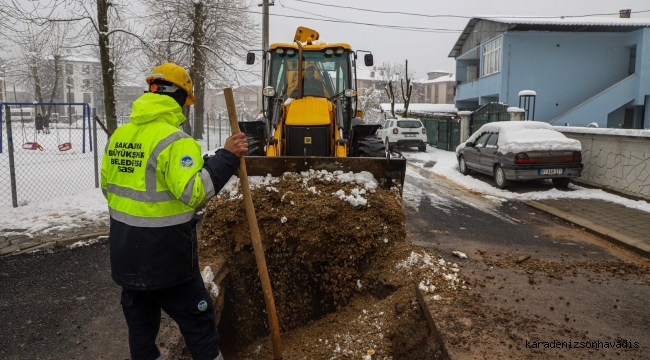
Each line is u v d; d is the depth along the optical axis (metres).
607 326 3.62
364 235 4.59
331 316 4.44
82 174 11.54
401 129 20.44
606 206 8.58
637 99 21.11
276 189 4.76
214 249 4.59
